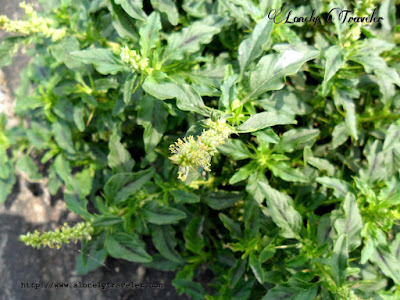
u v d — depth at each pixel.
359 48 0.27
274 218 0.26
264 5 0.27
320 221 0.27
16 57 0.42
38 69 0.36
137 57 0.22
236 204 0.36
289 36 0.27
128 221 0.29
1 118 0.36
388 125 0.31
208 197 0.32
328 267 0.24
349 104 0.28
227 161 0.33
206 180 0.31
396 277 0.25
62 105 0.34
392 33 0.31
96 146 0.37
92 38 0.30
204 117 0.26
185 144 0.20
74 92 0.32
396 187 0.27
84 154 0.37
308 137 0.27
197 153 0.20
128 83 0.23
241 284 0.32
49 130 0.36
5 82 0.42
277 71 0.22
